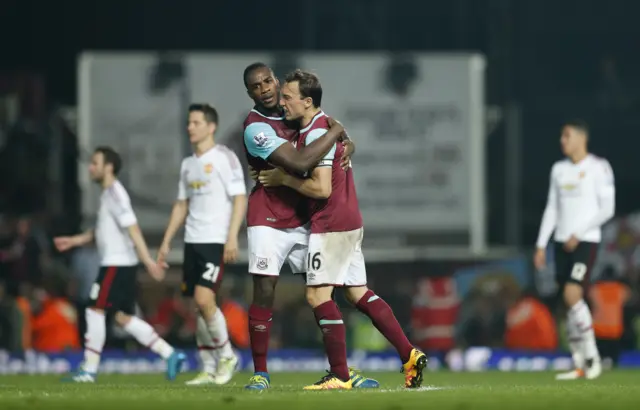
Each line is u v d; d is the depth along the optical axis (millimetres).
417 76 68125
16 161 66812
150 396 21312
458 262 66125
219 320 32812
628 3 80438
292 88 24922
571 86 80625
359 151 67875
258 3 79250
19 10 79500
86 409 18562
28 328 52812
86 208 65938
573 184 38125
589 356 38406
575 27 80188
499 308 60125
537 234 72125
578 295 38156
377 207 67938
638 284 62125
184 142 67562
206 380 33438
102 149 35656
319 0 78188
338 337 25000
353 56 67750
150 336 36281
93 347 36000
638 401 19859
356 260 25469
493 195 71500
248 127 25562
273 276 25734
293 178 24766
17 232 61875
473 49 78125
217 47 79500
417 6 78000
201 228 32656
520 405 18969
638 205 73750
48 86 79500
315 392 22844
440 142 68125
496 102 76625
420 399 20312
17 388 28016
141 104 67562
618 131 74750
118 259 35781
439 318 58344
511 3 79438
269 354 52312
